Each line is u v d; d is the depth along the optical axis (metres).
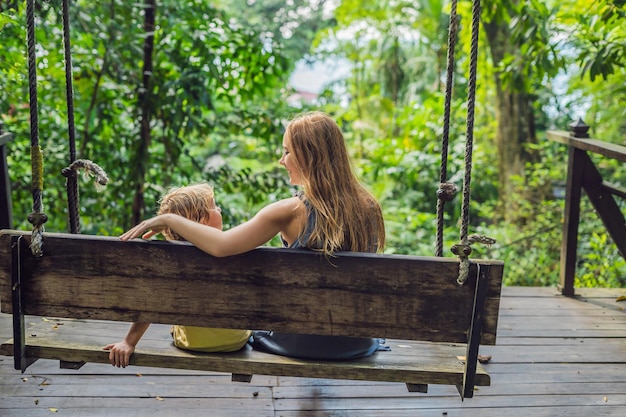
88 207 5.29
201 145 5.77
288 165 2.12
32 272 2.05
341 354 2.15
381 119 9.36
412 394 2.71
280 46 5.23
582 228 5.70
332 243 1.96
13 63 4.11
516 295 4.08
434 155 7.46
